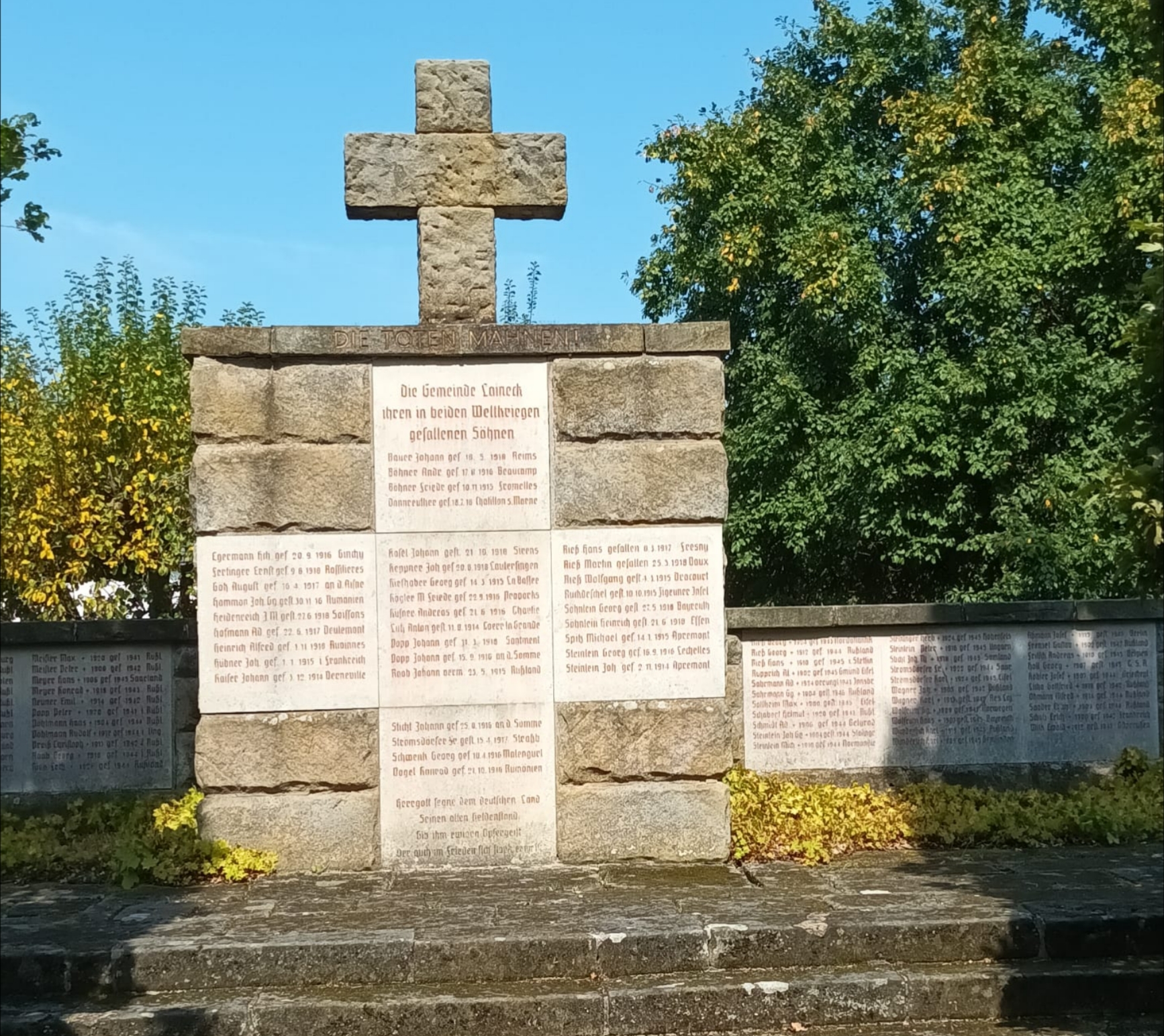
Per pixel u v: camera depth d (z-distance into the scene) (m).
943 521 19.62
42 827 9.31
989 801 9.65
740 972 7.00
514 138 9.12
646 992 6.70
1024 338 19.23
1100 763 10.66
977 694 10.57
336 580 8.69
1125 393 18.70
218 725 8.59
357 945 6.94
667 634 8.81
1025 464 19.73
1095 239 19.05
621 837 8.70
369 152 9.05
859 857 8.89
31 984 6.82
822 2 22.88
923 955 7.11
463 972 6.93
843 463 19.64
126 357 17.95
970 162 19.97
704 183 21.23
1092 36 21.77
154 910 7.67
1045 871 8.40
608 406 8.83
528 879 8.34
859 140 22.48
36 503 17.11
